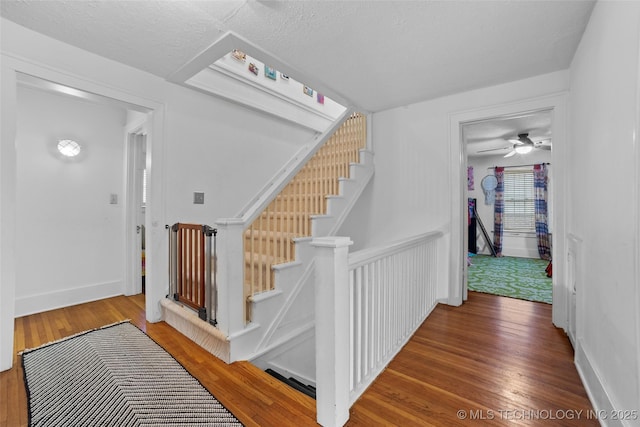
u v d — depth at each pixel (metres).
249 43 2.15
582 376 1.71
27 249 2.85
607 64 1.44
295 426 1.39
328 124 4.55
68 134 3.12
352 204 3.31
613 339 1.29
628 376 1.14
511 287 3.90
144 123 3.12
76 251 3.17
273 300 2.28
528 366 1.89
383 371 1.84
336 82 2.84
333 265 1.34
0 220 1.82
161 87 2.66
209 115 3.05
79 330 2.49
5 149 1.84
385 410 1.48
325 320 1.38
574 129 2.24
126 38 2.07
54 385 1.70
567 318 2.36
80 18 1.85
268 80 3.61
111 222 3.45
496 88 2.89
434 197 3.28
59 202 3.06
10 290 1.86
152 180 2.63
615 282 1.29
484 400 1.55
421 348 2.15
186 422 1.41
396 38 2.09
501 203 6.56
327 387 1.37
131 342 2.25
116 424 1.39
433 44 2.16
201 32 2.01
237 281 2.02
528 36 2.04
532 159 6.26
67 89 2.20
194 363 1.96
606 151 1.43
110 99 2.38
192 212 2.90
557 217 2.55
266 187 3.62
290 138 4.01
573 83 2.31
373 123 3.79
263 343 2.18
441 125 3.23
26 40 1.94
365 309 1.71
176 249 2.66
